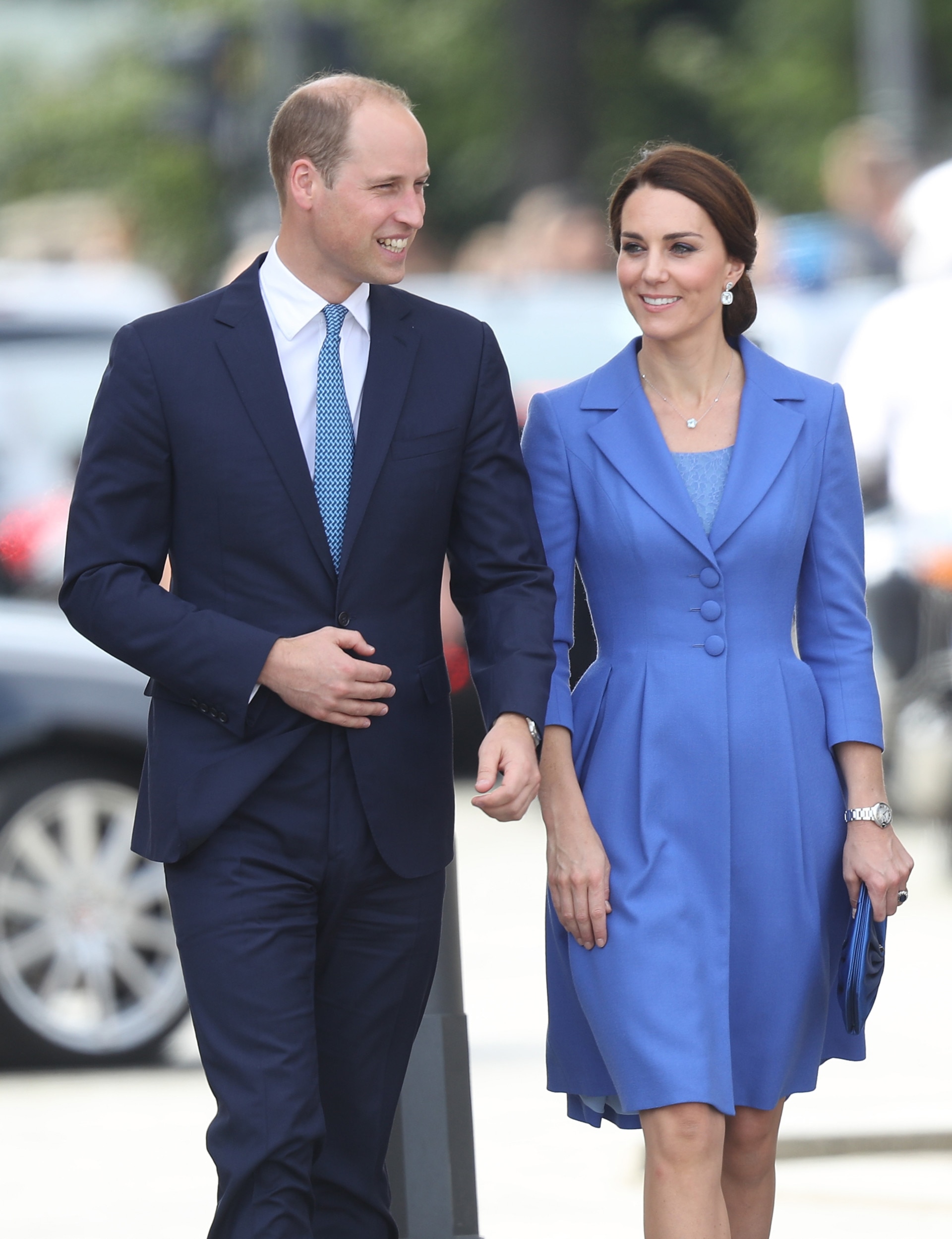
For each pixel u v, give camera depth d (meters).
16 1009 27.88
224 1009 16.12
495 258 64.38
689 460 17.36
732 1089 16.80
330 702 15.88
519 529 16.77
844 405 17.61
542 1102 26.64
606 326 50.41
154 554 16.39
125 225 78.69
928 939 33.94
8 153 133.25
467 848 42.25
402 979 16.88
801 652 17.72
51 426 43.50
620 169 17.98
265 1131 15.88
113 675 28.39
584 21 113.69
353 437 16.39
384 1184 17.41
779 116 125.81
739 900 17.02
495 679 16.42
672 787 16.98
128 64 136.12
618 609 17.30
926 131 92.88
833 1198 23.16
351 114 16.02
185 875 16.41
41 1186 23.58
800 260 54.25
